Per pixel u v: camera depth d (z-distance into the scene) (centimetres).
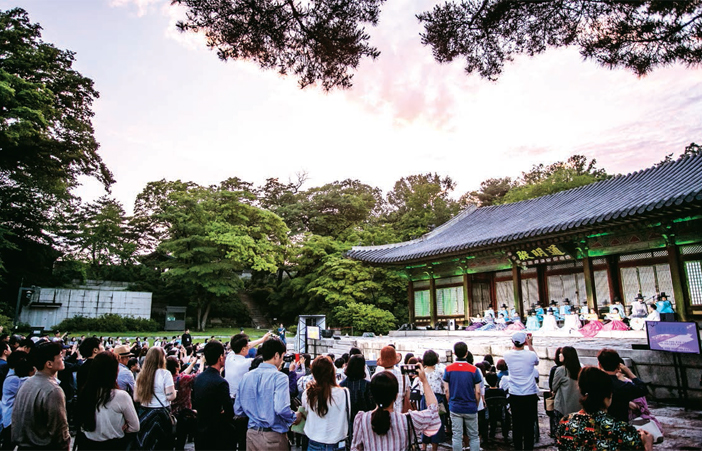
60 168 3628
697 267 1847
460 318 2859
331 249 4469
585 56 703
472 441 646
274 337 516
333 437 453
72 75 3297
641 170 2562
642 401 539
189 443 866
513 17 663
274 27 653
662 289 2009
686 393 980
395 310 3741
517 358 710
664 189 1995
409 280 3269
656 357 1076
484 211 3475
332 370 472
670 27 634
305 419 496
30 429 426
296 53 695
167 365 694
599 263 2264
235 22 644
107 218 5084
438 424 403
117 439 466
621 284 2170
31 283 4216
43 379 445
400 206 7662
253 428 479
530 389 692
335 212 5912
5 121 2644
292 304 4975
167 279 4925
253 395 488
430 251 2666
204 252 4541
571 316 1986
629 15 635
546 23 670
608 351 503
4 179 3559
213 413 518
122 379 609
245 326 5434
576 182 4719
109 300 4634
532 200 3133
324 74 715
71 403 814
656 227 1973
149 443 559
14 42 2950
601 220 1822
